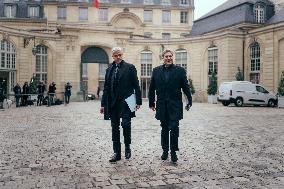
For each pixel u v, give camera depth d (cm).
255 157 662
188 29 5212
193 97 3559
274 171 555
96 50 3706
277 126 1191
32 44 3309
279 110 2130
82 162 617
